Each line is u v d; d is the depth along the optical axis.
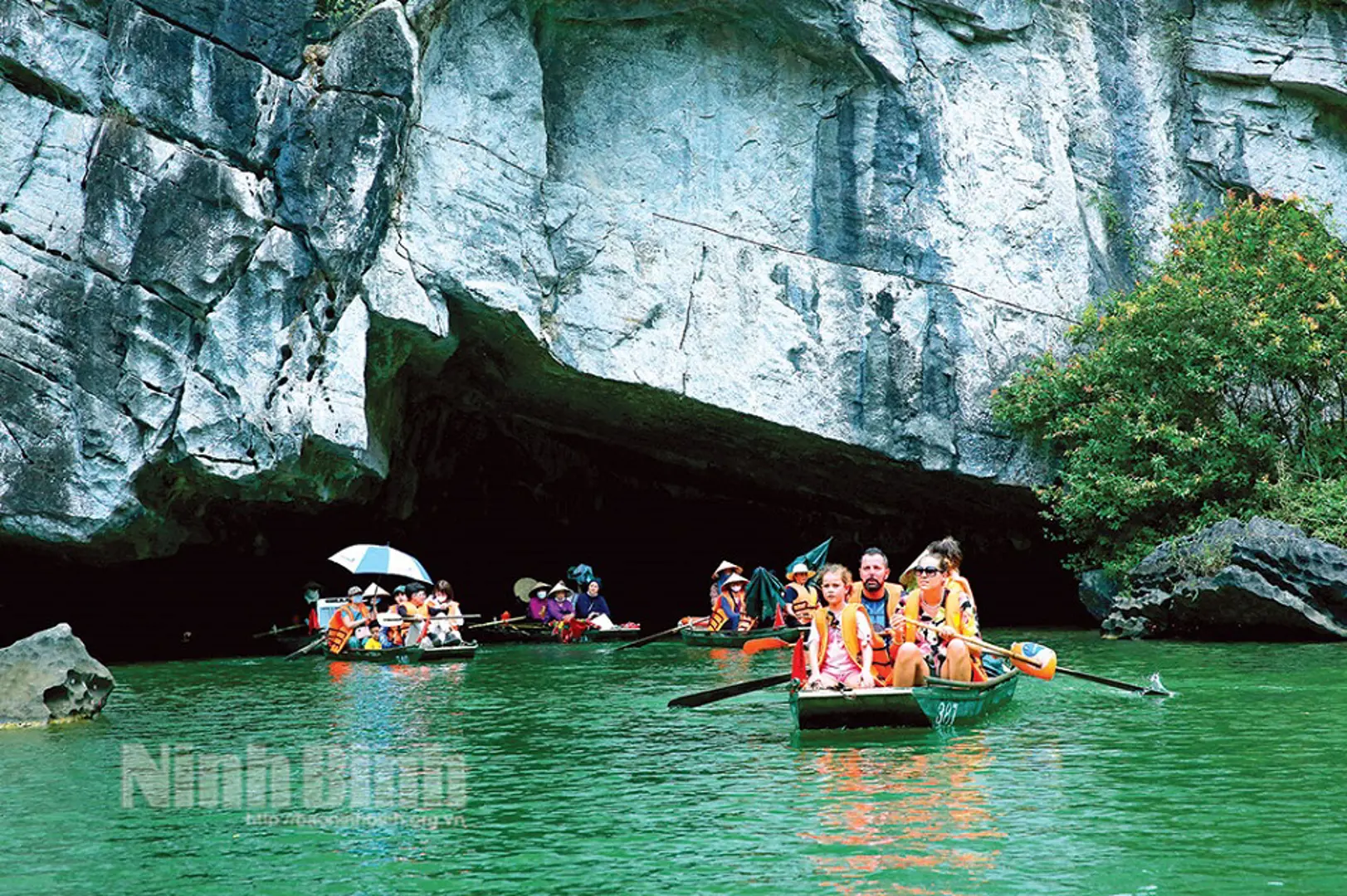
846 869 5.62
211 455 14.48
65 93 14.42
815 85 18.34
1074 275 19.20
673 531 23.88
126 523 14.37
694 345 17.78
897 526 22.80
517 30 16.70
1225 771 7.50
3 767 8.31
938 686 8.87
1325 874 5.46
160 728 9.95
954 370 18.42
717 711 10.45
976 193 18.75
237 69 14.66
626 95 17.95
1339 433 17.36
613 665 14.66
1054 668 9.84
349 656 16.11
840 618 9.02
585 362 17.22
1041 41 19.28
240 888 5.59
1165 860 5.68
